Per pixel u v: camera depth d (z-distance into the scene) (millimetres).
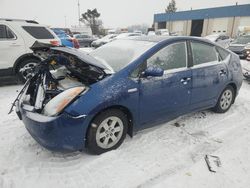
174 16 44719
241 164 2861
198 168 2770
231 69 4312
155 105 3209
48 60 3227
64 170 2678
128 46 3521
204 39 3967
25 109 2795
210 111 4535
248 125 3949
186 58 3572
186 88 3525
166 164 2830
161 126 3799
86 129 2695
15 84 6645
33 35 6449
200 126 3861
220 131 3701
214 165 2824
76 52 2988
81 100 2613
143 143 3256
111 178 2574
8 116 4188
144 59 3084
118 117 2943
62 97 2625
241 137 3520
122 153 3002
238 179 2600
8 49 6133
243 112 4555
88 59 2797
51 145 2598
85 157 2908
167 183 2518
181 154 3037
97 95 2676
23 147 3113
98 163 2795
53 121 2510
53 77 3256
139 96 2996
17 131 3574
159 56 3256
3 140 3295
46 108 2650
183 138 3441
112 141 2996
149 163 2838
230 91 4465
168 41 3400
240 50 11961
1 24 6105
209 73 3850
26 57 6371
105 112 2793
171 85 3309
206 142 3348
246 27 24672
